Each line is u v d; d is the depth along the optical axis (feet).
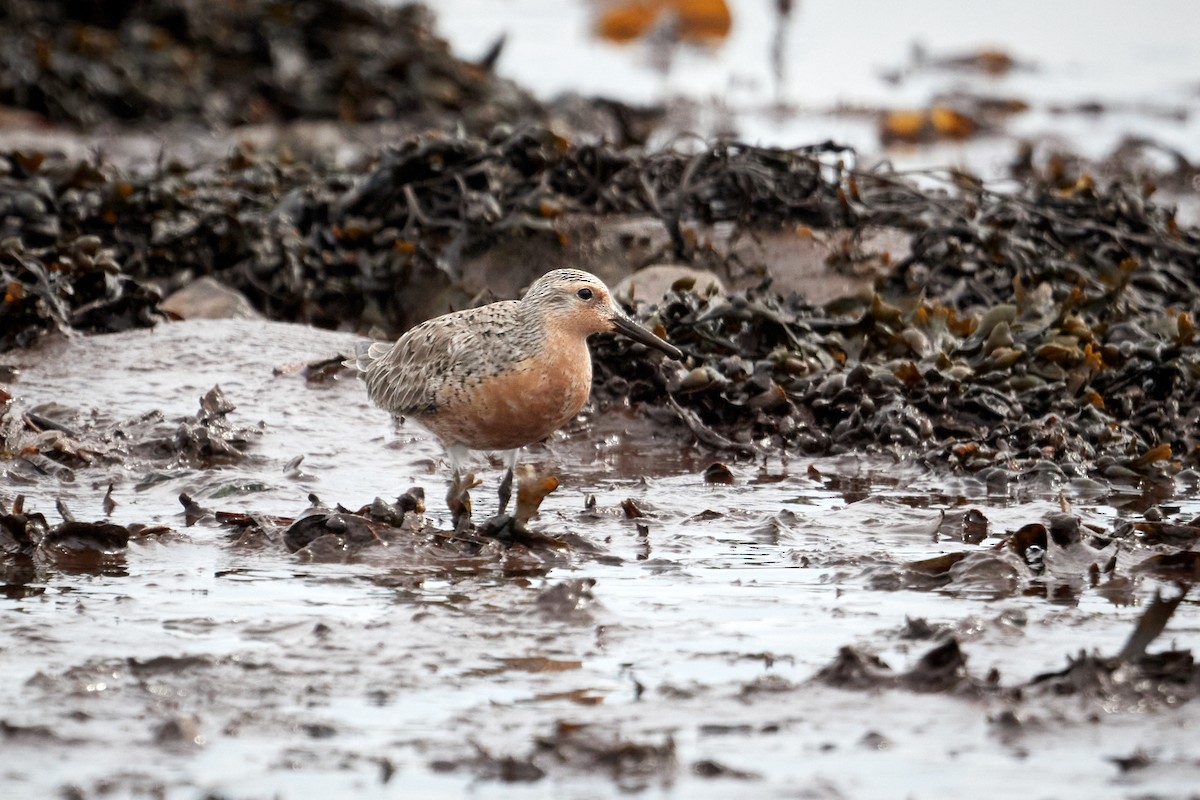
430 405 41.06
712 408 53.57
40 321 55.67
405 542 39.75
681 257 63.82
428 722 29.14
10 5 106.42
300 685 30.73
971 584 37.78
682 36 161.48
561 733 28.27
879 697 30.42
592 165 66.28
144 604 35.50
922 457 49.75
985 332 55.57
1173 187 99.35
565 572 38.63
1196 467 50.65
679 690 30.68
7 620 34.22
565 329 40.57
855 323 56.75
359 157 85.20
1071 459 49.32
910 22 167.94
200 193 68.13
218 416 49.75
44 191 65.51
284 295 63.46
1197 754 27.99
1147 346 55.21
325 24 114.21
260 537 40.32
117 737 28.37
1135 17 168.66
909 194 70.74
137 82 104.27
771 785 26.78
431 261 63.16
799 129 123.24
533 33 164.25
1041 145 115.85
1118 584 37.93
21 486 45.27
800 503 45.75
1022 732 28.89
